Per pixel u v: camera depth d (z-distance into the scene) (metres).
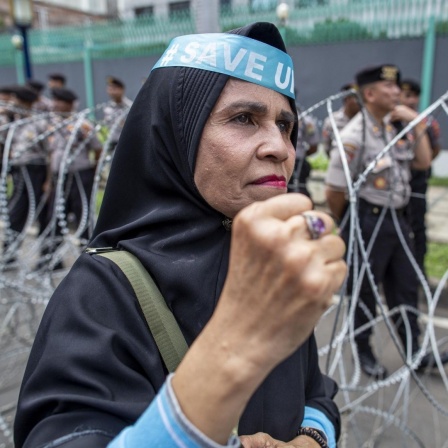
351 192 1.39
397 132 2.85
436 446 2.24
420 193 3.69
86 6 20.64
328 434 0.99
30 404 0.68
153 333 0.76
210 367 0.51
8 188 5.72
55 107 5.01
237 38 0.82
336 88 8.62
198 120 0.82
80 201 4.43
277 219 0.50
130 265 0.80
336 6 8.26
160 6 16.78
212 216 0.88
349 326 1.87
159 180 0.89
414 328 2.86
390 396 2.59
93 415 0.65
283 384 0.90
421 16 7.79
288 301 0.48
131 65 10.79
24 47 8.15
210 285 0.83
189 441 0.51
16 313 2.95
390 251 2.70
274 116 0.84
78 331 0.73
